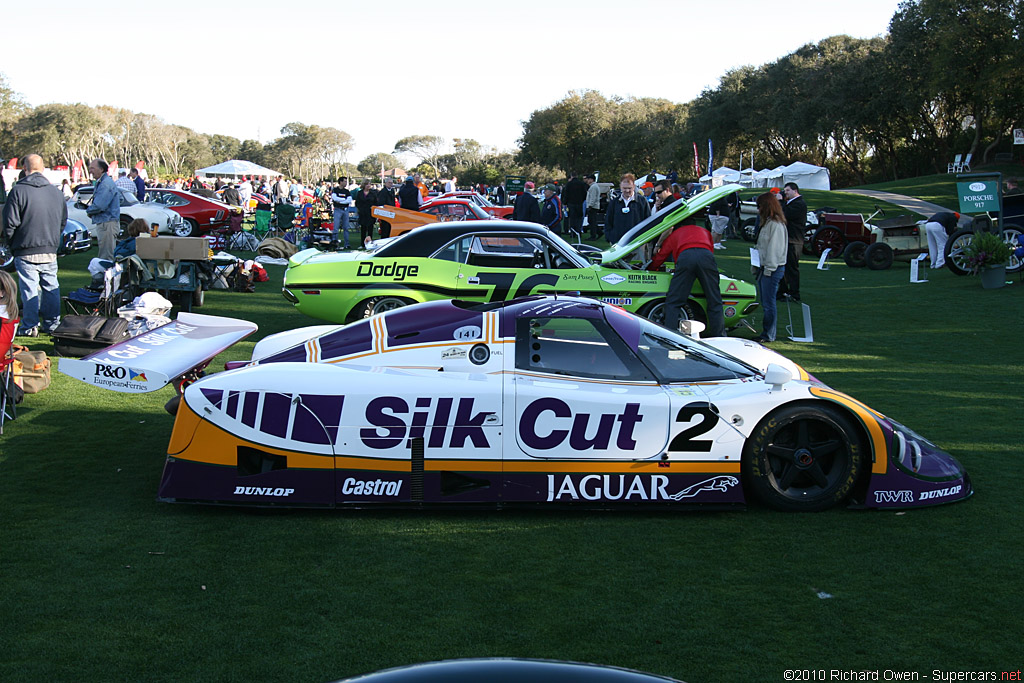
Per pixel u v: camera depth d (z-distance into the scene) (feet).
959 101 165.37
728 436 13.75
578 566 11.78
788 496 13.94
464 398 13.55
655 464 13.70
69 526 12.98
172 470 13.61
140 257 30.48
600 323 14.52
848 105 175.94
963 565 11.80
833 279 48.78
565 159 253.65
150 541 12.46
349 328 14.73
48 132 317.83
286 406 13.48
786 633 9.90
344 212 63.05
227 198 82.17
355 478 13.60
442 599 10.72
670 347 14.71
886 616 10.32
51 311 27.25
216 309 34.68
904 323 33.71
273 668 9.04
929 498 14.03
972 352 27.86
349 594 10.84
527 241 27.84
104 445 17.24
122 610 10.31
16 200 25.58
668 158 225.97
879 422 14.01
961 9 146.92
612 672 4.98
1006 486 15.05
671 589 11.05
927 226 52.60
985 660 9.32
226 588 10.96
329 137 475.72
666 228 28.25
